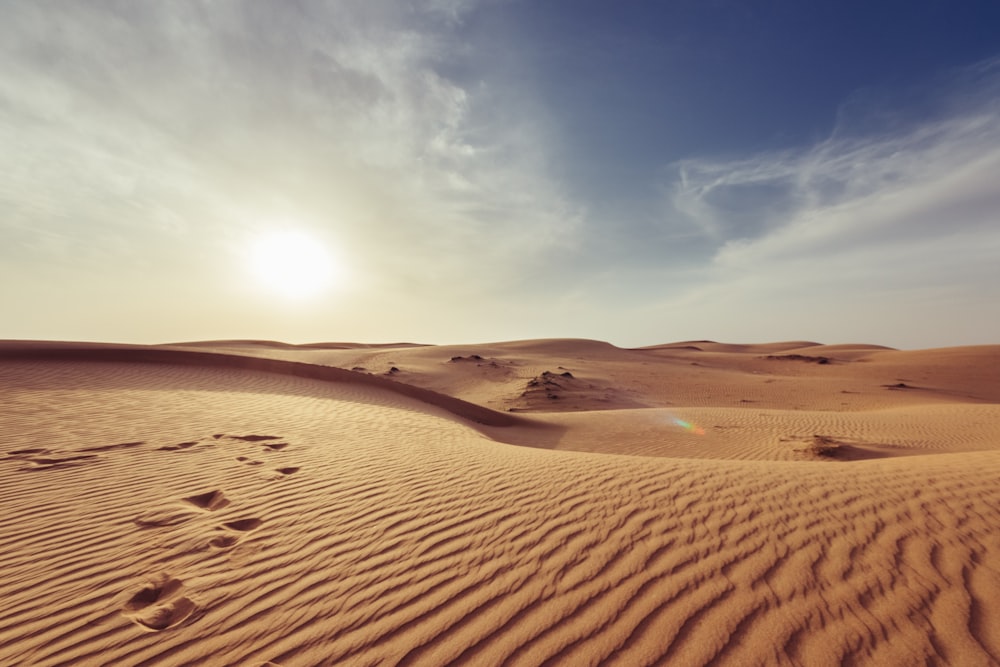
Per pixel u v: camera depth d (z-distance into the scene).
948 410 17.22
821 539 3.33
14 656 2.41
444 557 3.33
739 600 2.64
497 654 2.29
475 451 7.16
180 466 5.83
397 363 42.19
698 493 4.43
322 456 6.51
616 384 33.28
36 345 18.56
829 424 14.50
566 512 4.10
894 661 2.12
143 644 2.47
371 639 2.44
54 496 4.70
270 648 2.39
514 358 48.34
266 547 3.56
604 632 2.42
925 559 2.97
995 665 2.08
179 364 16.41
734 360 56.62
